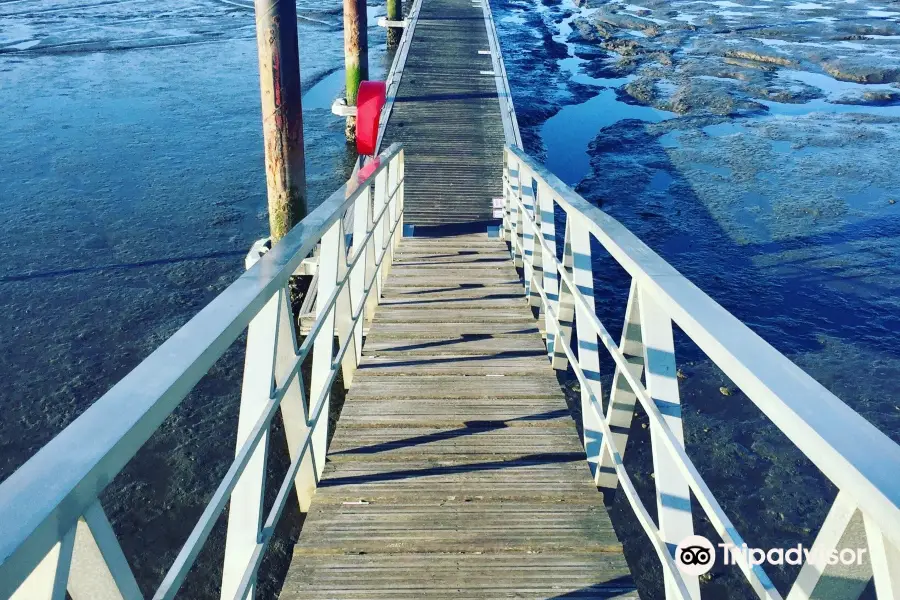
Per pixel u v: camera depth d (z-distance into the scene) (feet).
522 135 48.52
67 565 2.73
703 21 100.68
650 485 16.10
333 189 38.47
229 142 44.68
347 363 12.69
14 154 41.24
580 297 9.02
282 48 23.99
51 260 27.91
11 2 107.65
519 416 11.21
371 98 21.40
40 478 2.76
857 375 21.31
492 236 25.04
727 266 29.12
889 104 58.39
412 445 10.37
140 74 63.10
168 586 3.99
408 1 114.83
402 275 19.45
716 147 45.75
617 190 38.24
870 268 28.84
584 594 7.51
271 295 6.01
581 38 90.43
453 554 8.11
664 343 6.08
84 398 19.39
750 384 3.57
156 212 33.30
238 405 18.98
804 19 102.37
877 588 2.71
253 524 5.92
